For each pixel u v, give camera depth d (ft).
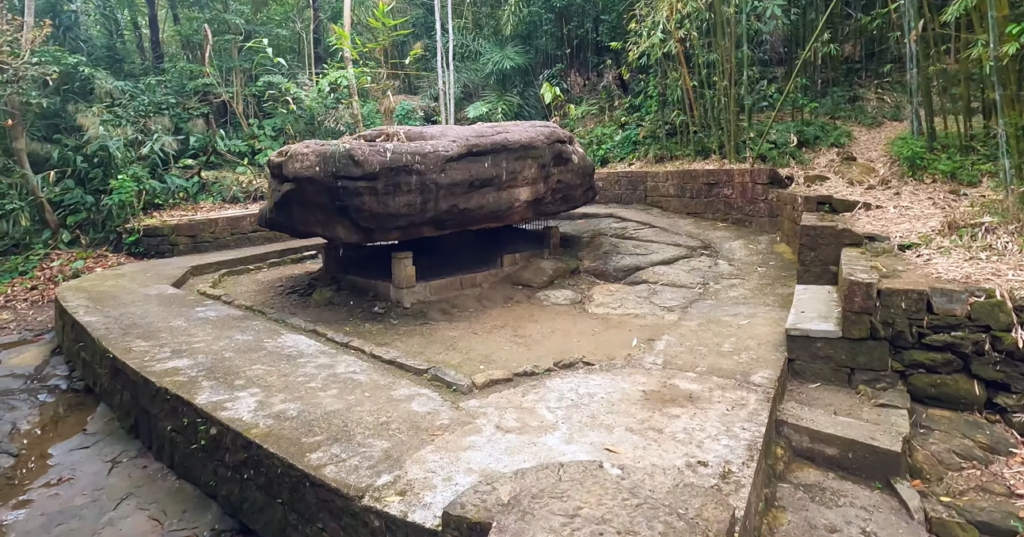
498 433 8.22
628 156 29.40
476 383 10.40
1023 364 9.78
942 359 10.22
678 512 5.43
